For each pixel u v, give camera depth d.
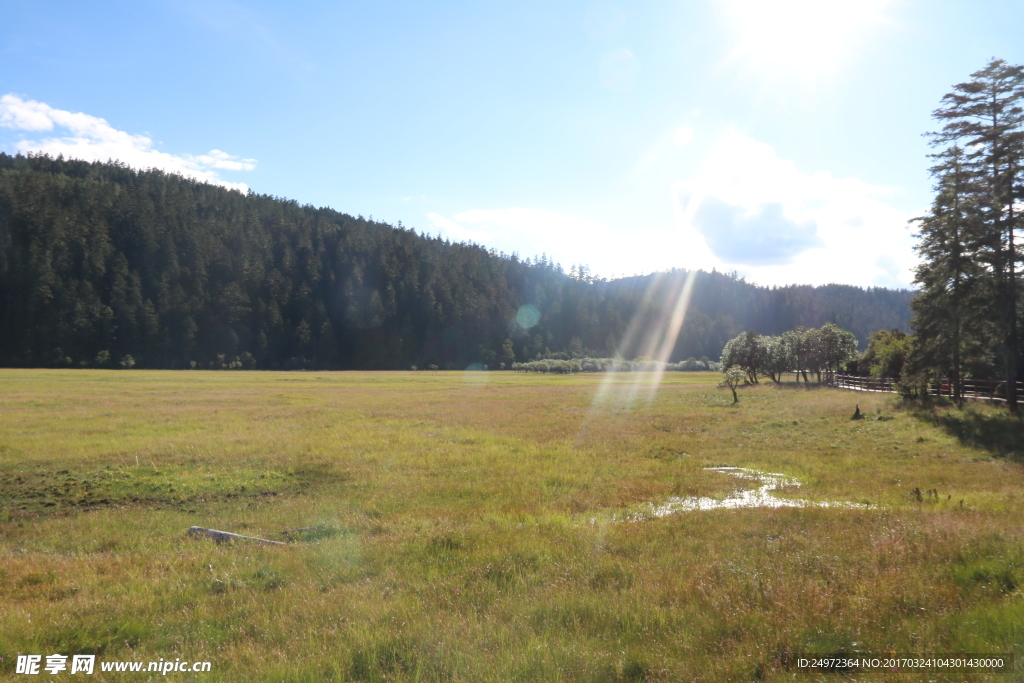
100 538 14.06
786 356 86.69
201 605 8.42
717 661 5.84
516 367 169.12
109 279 154.50
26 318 136.38
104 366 135.12
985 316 32.84
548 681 5.62
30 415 36.00
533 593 8.39
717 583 8.40
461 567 10.11
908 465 24.19
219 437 29.64
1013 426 28.72
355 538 13.22
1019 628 5.77
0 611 8.06
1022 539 9.12
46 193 173.38
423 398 60.66
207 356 154.50
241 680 5.97
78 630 7.40
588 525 13.95
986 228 32.47
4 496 18.17
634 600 7.82
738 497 18.75
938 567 8.23
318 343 173.62
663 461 26.33
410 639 6.75
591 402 58.16
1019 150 31.31
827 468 24.12
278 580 9.86
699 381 108.31
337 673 6.03
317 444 28.70
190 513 16.88
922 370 38.38
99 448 25.33
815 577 8.41
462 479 21.77
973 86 33.09
